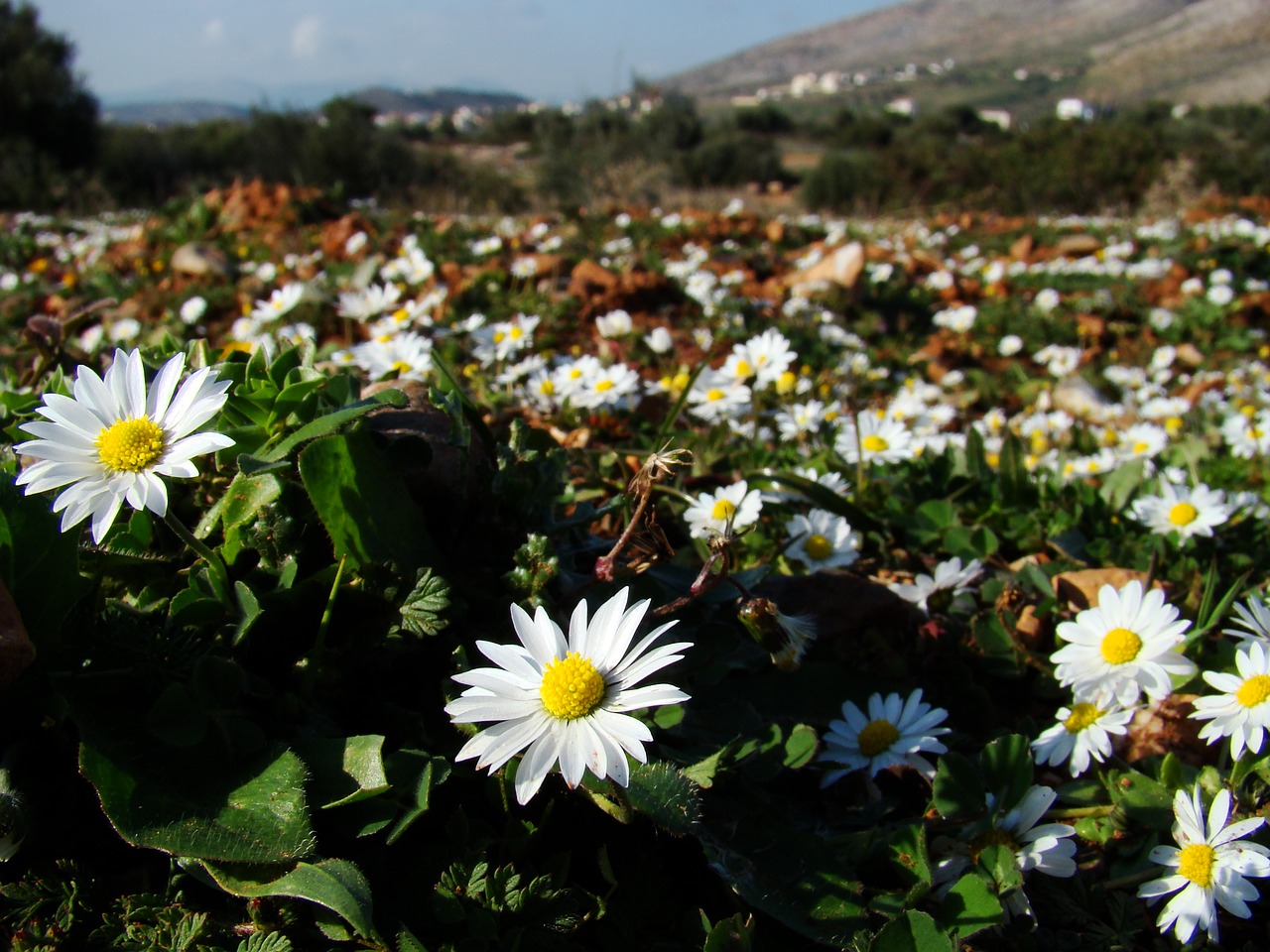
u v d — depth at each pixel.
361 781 0.17
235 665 0.18
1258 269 1.21
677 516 0.34
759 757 0.22
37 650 0.18
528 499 0.24
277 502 0.20
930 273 1.15
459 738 0.19
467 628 0.21
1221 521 0.33
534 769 0.16
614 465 0.36
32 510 0.18
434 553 0.21
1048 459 0.51
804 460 0.40
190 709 0.17
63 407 0.17
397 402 0.20
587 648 0.17
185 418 0.17
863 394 0.67
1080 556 0.34
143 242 1.17
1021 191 2.30
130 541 0.21
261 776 0.17
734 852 0.20
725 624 0.23
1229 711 0.21
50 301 0.89
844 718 0.25
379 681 0.20
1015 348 0.89
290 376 0.22
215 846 0.16
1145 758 0.24
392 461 0.22
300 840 0.16
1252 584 0.32
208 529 0.20
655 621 0.23
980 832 0.21
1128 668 0.23
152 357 0.24
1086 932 0.21
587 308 0.80
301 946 0.17
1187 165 2.19
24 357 0.48
